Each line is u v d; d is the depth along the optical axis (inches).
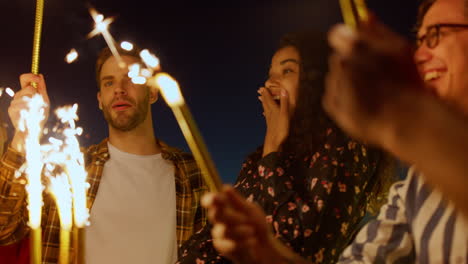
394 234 40.5
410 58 13.7
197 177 95.7
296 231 53.9
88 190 88.1
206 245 61.2
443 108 13.6
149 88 97.3
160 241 86.4
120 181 90.7
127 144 95.2
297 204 55.4
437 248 35.1
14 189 79.6
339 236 55.6
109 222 85.9
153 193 91.0
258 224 27.2
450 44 36.0
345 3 18.7
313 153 60.9
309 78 65.1
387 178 60.7
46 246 82.5
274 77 68.5
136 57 96.2
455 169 13.2
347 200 56.1
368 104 13.9
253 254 27.4
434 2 40.0
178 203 92.0
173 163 96.3
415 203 38.7
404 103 13.6
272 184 57.4
